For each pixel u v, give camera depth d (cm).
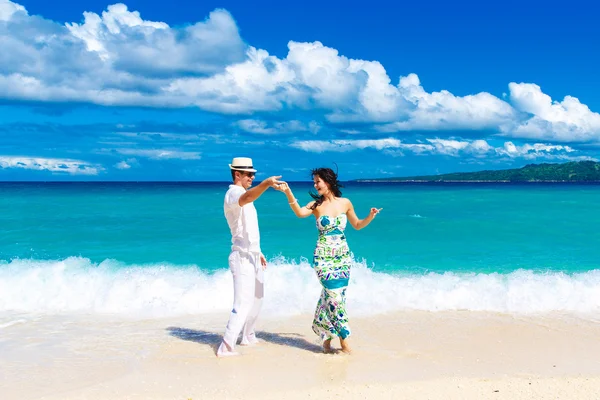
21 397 430
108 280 873
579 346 573
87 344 581
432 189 5628
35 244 1371
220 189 5531
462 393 432
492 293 802
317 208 550
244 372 489
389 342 586
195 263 1124
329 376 477
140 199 3111
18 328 649
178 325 666
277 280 879
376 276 920
